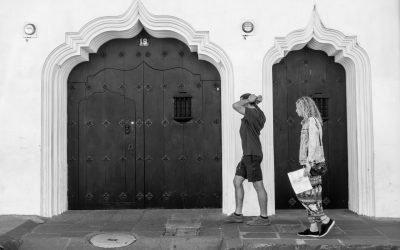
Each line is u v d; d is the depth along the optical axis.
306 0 6.61
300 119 7.04
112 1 6.63
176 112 7.09
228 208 6.61
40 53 6.62
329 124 7.09
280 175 7.03
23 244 5.45
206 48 6.67
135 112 7.10
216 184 7.07
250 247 5.14
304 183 5.29
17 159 6.59
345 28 6.61
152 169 7.09
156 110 7.09
